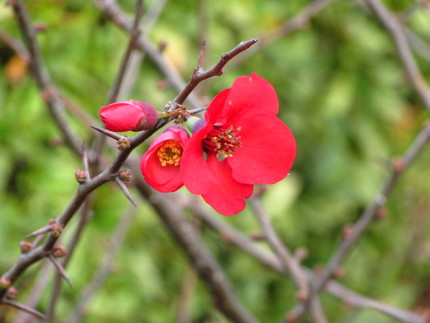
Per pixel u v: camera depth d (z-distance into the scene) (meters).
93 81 0.97
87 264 0.90
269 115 0.45
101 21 0.95
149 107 0.43
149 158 0.45
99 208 0.93
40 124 0.95
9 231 0.91
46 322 0.51
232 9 1.09
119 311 0.94
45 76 0.58
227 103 0.45
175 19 1.06
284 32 0.73
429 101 0.65
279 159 0.45
